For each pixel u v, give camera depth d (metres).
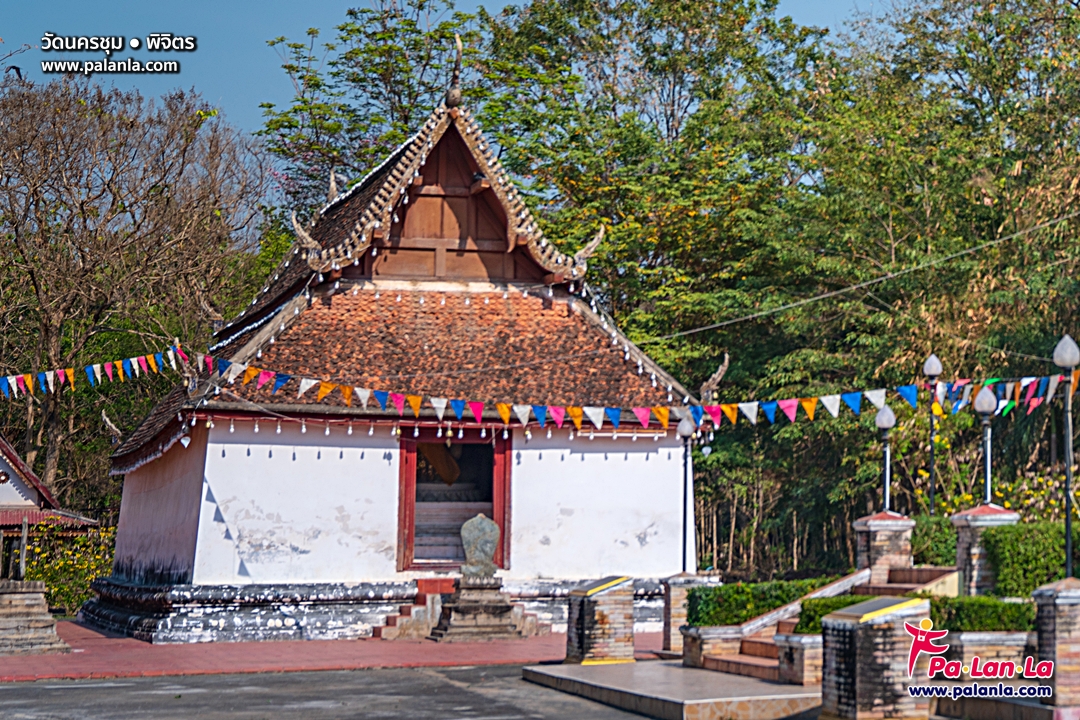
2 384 21.77
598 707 13.80
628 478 25.66
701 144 42.12
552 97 45.34
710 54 48.31
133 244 40.22
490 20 48.62
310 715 13.27
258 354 24.34
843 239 32.38
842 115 35.72
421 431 24.77
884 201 32.00
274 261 47.19
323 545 23.70
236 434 23.45
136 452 29.03
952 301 28.50
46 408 40.66
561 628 24.42
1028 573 14.84
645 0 48.38
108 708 13.86
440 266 26.89
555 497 25.19
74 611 33.19
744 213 36.16
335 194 33.16
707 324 37.44
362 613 23.50
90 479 44.00
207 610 22.72
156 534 27.36
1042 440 27.42
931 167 33.47
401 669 18.19
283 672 17.84
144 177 40.66
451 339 25.94
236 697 14.87
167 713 13.44
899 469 30.20
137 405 44.22
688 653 16.48
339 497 23.97
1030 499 22.64
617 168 41.06
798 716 12.46
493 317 26.59
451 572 24.48
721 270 39.56
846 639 11.48
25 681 16.77
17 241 37.50
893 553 17.02
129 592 25.20
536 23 47.94
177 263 41.69
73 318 41.28
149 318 42.91
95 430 44.41
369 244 25.86
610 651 17.66
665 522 25.72
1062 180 27.83
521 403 25.02
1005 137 37.38
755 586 16.72
